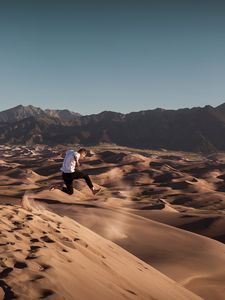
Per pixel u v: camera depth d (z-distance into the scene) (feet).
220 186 554.87
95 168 629.10
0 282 18.02
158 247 81.97
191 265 69.87
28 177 514.68
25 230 28.91
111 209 120.47
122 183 552.00
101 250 35.27
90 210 116.06
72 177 30.22
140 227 98.99
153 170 609.42
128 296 23.29
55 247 27.02
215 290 59.31
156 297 28.50
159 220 187.83
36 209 40.86
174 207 279.49
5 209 34.37
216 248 85.10
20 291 17.44
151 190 439.63
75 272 22.74
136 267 37.09
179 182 485.97
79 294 19.21
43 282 18.88
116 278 27.53
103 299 20.22
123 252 41.93
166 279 40.14
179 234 93.86
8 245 23.77
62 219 42.52
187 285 59.41
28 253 23.22
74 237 33.76
